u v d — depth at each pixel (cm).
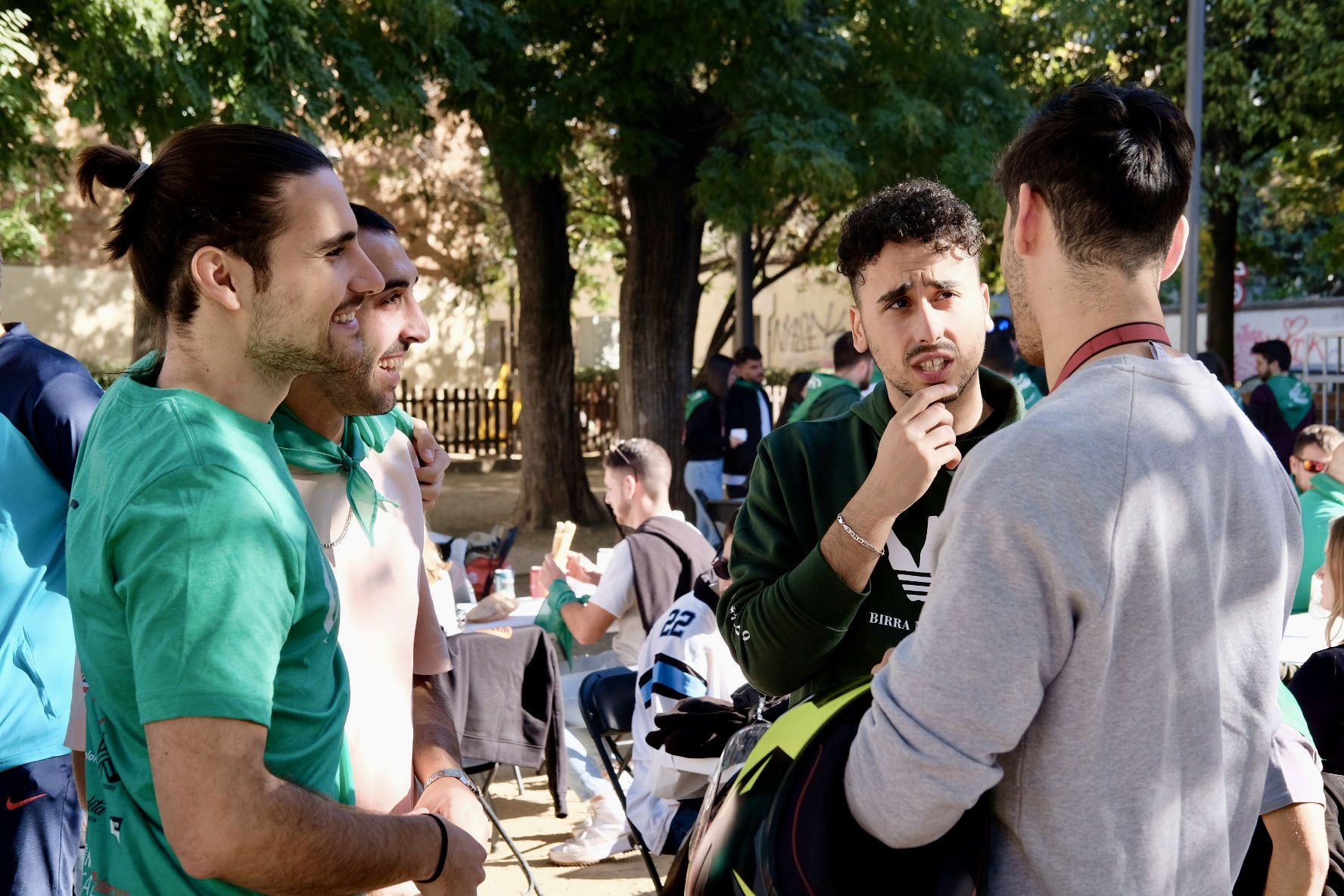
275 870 131
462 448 2094
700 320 2600
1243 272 2025
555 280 1264
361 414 186
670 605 469
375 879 143
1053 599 122
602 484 1783
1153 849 126
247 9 684
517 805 550
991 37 1186
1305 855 202
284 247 144
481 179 1919
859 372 800
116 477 138
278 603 137
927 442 172
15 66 642
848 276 202
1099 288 137
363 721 185
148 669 129
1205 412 133
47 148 958
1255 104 1453
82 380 264
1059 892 126
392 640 192
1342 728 286
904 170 1004
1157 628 125
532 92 1002
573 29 1002
